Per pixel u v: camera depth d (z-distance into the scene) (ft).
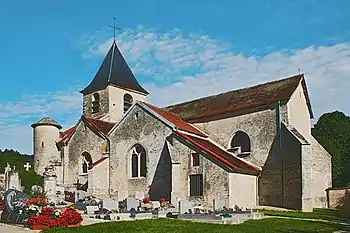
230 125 118.83
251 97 120.67
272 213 90.12
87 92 154.71
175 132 109.40
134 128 119.75
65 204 104.99
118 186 120.37
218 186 99.50
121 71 155.33
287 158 106.32
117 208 89.76
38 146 153.07
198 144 105.70
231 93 130.11
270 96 114.83
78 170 135.33
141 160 117.91
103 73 153.89
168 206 97.19
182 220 69.05
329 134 211.82
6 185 120.67
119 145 122.42
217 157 100.94
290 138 106.42
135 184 116.78
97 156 131.13
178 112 134.72
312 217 86.69
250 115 115.44
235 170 99.14
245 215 76.84
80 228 60.44
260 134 112.57
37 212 68.59
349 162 189.06
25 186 132.77
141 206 92.89
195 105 134.51
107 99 149.07
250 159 112.98
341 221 81.15
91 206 89.20
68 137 140.46
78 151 136.36
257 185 109.91
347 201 116.16
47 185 111.86
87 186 124.26
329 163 124.16
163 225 62.80
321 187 120.47
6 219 72.74
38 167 151.53
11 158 201.57
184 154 106.73
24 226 65.98
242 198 101.81
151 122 116.16
